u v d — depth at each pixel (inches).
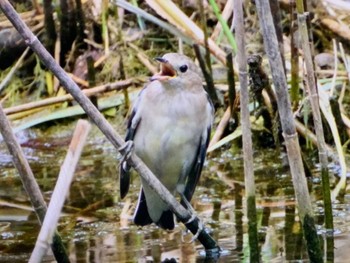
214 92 538.3
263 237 389.1
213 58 566.6
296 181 344.8
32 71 594.2
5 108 562.3
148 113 396.2
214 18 593.0
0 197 462.0
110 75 578.9
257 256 359.9
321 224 402.9
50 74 586.2
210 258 366.9
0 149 539.8
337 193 448.5
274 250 371.9
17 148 332.5
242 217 418.3
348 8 538.3
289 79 530.6
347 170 483.2
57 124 559.2
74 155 287.1
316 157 502.3
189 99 395.9
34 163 520.1
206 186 470.6
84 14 599.8
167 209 395.5
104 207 442.0
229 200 446.0
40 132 554.9
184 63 394.9
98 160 520.1
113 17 599.8
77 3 586.9
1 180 494.3
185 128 396.5
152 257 369.4
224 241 385.7
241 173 490.6
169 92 395.2
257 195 450.9
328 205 390.9
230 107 515.2
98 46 594.2
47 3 583.8
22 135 552.4
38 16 607.8
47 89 583.2
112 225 416.5
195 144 404.5
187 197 410.3
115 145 340.8
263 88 494.3
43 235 286.4
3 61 595.8
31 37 315.9
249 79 481.4
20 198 459.8
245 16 590.6
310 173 473.7
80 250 380.5
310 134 502.6
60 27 589.9
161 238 395.9
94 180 484.4
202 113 400.8
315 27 571.2
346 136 502.9
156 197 387.9
